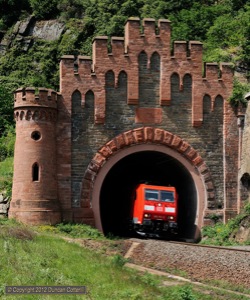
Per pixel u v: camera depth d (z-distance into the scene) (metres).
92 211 43.56
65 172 43.47
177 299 26.00
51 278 26.73
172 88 45.75
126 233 52.34
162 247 36.16
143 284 28.05
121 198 56.62
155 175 55.16
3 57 98.38
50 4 101.69
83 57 44.50
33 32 100.19
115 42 45.03
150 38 45.62
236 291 29.20
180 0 90.88
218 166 45.91
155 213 46.41
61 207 43.09
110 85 44.81
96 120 44.22
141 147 45.06
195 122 45.62
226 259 31.67
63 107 43.94
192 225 46.12
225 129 46.09
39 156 42.50
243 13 78.44
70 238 39.59
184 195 49.28
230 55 64.75
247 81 59.50
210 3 91.19
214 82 46.25
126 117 44.88
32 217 41.62
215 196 45.59
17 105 43.16
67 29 97.94
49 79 94.19
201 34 80.69
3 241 32.41
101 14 97.12
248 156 44.84
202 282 30.88
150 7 92.81
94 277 28.17
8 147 64.00
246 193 45.66
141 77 45.34
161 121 45.34
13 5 105.56
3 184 48.78
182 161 45.66
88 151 44.06
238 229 43.22
